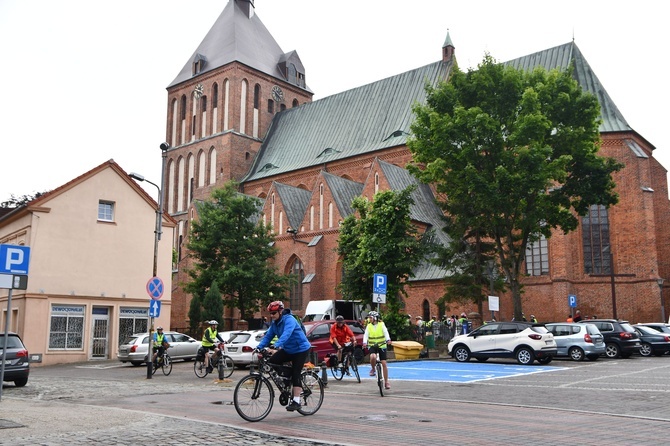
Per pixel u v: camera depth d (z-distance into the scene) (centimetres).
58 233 3575
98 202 3753
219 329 4416
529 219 3142
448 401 1483
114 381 2264
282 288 4925
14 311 3528
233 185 4988
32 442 912
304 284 5147
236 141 7044
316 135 6825
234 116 7056
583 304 4616
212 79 7325
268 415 1227
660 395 1566
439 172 3180
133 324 3803
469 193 3231
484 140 3111
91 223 3703
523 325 2741
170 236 4044
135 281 3834
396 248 3666
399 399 1533
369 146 6122
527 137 3038
